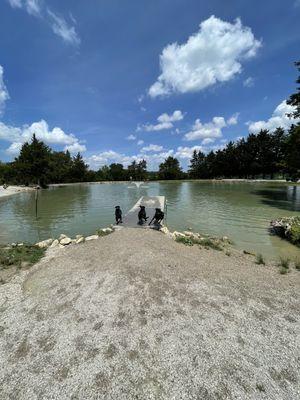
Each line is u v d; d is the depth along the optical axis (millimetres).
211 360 3926
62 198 31969
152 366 3836
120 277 6441
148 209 19562
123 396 3365
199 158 93125
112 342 4328
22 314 5184
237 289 6141
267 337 4434
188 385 3508
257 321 4875
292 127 27391
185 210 21094
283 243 11680
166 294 5766
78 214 19578
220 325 4742
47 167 51344
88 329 4660
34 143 50562
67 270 7105
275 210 20750
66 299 5637
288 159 27594
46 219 17703
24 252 9141
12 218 18266
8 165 66688
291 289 6348
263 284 6559
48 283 6418
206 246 10445
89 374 3707
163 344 4266
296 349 4152
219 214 19156
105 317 4980
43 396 3377
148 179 83938
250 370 3732
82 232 13820
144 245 8727
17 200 30203
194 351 4109
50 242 10750
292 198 28875
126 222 14094
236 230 14188
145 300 5523
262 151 68812
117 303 5422
